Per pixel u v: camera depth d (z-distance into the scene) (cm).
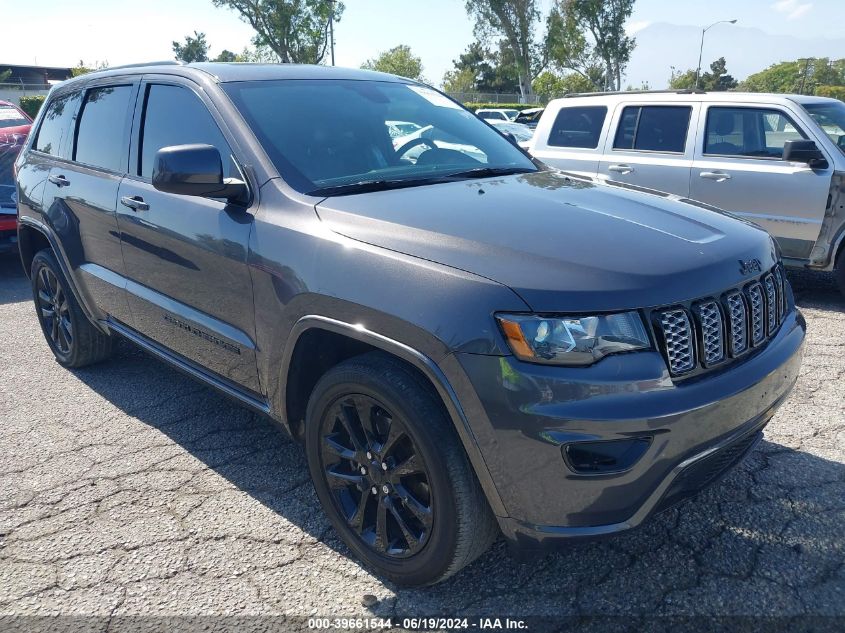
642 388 209
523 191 295
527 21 6450
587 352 207
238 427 386
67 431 384
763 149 638
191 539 286
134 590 257
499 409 208
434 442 222
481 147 365
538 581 256
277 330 272
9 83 5056
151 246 340
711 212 292
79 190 399
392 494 245
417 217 251
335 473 262
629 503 212
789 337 265
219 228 296
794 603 241
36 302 485
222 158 310
